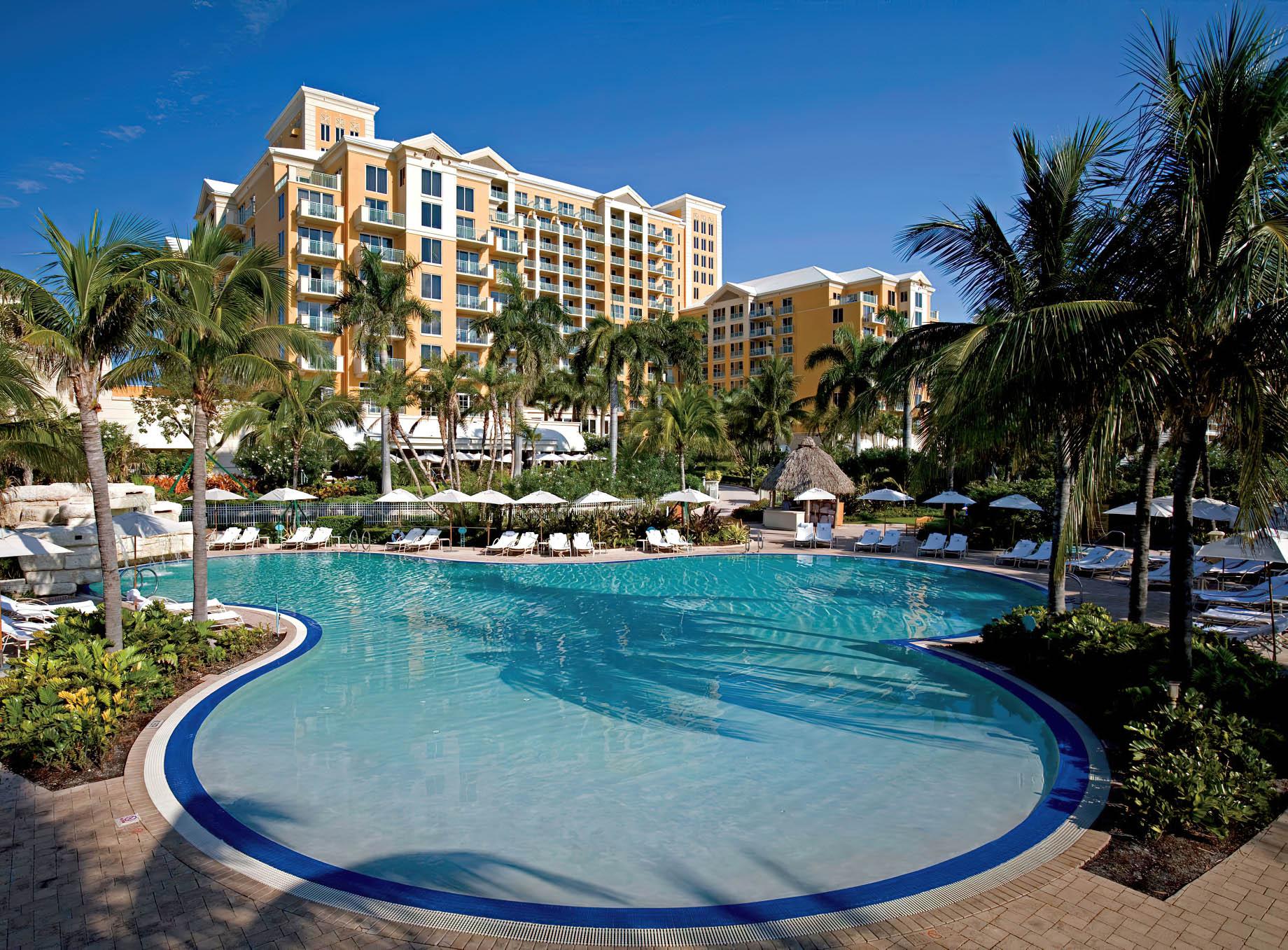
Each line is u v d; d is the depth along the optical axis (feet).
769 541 85.20
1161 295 24.38
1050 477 83.30
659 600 52.90
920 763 24.11
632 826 19.86
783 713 28.94
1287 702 23.85
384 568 66.95
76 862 16.78
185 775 21.76
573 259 226.38
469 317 163.32
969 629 43.45
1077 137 33.19
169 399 95.91
